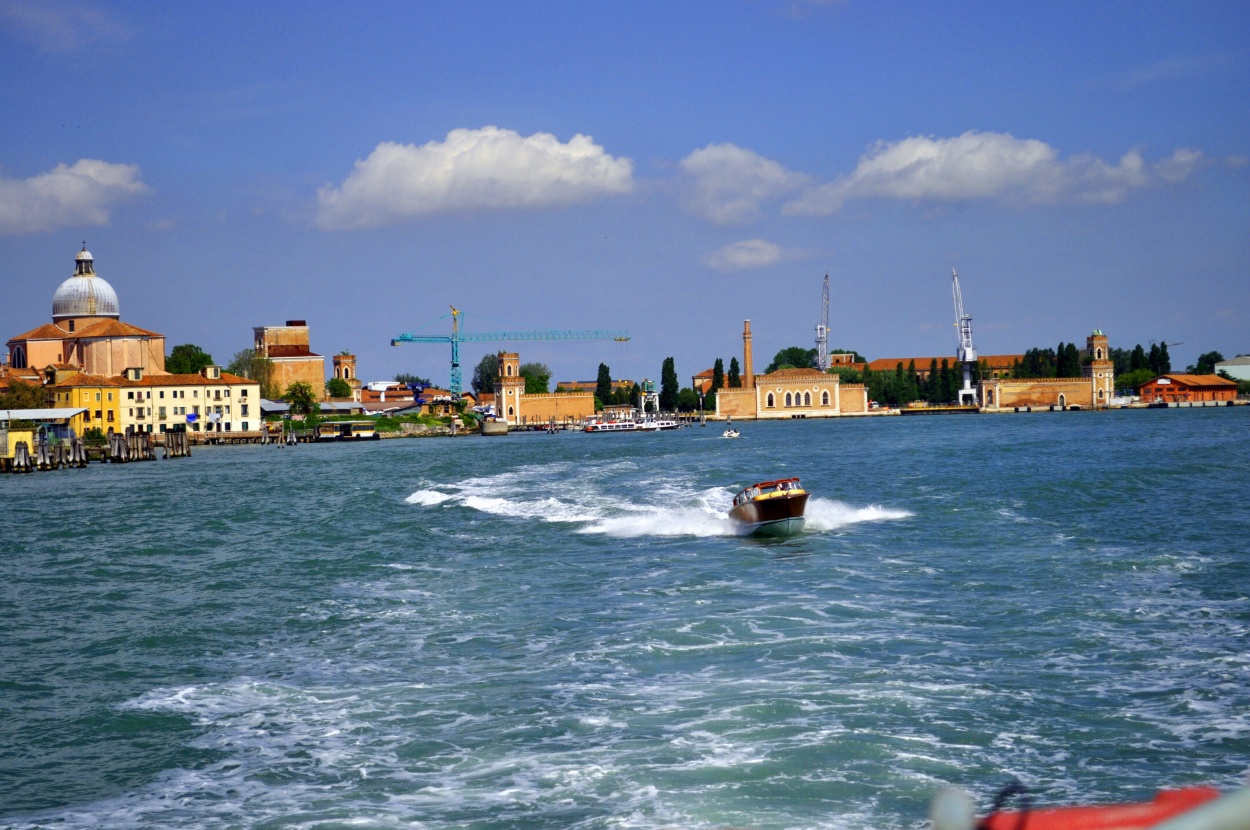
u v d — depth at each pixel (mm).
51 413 188500
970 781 22219
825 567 47531
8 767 26203
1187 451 112750
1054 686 28172
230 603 46094
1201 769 22469
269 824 21594
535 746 25156
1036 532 55562
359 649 36094
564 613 40188
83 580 54281
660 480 100438
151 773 25156
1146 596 38656
